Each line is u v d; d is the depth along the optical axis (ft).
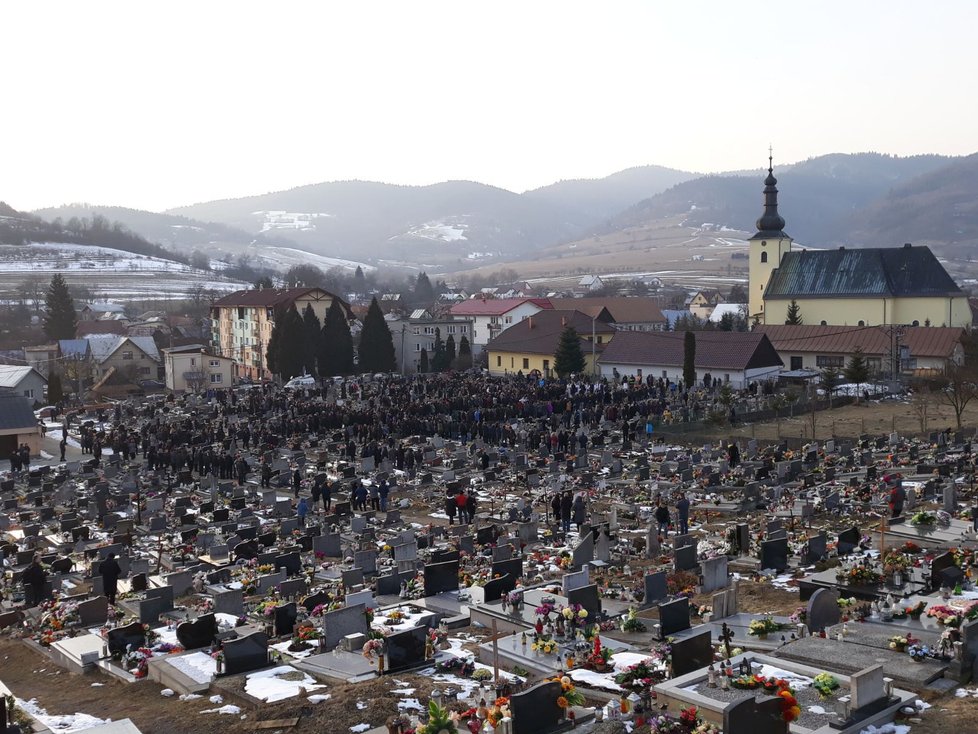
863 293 397.19
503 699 59.36
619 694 63.87
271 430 239.09
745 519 132.16
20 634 97.04
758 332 327.06
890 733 55.57
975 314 508.12
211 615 83.41
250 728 62.80
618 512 139.23
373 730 60.80
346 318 455.63
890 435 203.31
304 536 127.24
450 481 173.99
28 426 242.58
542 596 86.58
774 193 452.76
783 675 63.26
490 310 548.72
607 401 266.77
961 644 63.82
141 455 231.09
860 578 85.15
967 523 112.78
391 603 93.04
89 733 60.90
